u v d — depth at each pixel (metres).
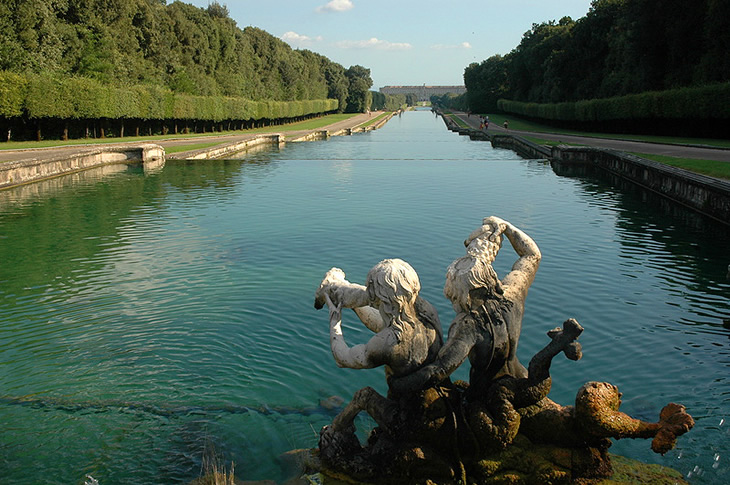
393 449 5.21
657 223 18.02
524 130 72.81
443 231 16.64
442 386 5.28
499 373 5.14
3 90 41.47
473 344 4.96
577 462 4.96
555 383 7.63
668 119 48.81
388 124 125.31
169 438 6.43
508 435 4.95
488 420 4.95
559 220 18.45
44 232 17.02
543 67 90.25
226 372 8.02
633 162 27.64
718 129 42.06
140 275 12.62
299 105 109.56
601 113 58.00
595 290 11.37
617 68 67.75
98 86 50.47
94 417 6.90
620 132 58.75
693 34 51.19
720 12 43.97
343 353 5.03
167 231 17.00
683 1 51.25
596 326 9.57
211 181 28.55
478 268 4.95
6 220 18.86
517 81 110.31
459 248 14.65
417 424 5.07
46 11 48.66
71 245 15.39
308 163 38.09
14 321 10.03
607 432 4.77
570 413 5.04
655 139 44.50
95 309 10.58
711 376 7.80
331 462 5.54
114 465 5.94
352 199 22.66
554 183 27.56
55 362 8.39
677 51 52.44
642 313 10.16
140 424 6.73
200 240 15.77
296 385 7.65
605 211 20.11
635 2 56.28
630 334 9.24
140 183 27.81
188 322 9.86
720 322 9.76
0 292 11.60
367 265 13.25
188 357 8.51
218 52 84.88
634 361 8.28
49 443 6.36
